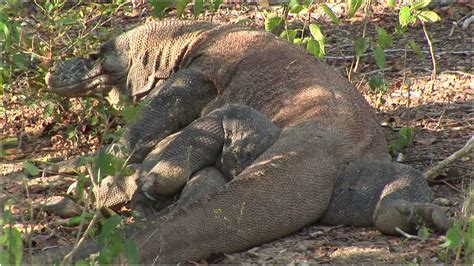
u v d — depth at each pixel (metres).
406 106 18.41
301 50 16.27
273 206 12.95
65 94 17.73
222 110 14.59
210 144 14.35
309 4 17.86
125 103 16.94
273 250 12.77
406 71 20.23
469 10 23.59
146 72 17.14
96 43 19.47
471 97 18.67
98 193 12.33
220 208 12.70
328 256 12.37
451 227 12.15
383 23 23.11
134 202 14.28
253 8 24.14
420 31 22.62
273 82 15.73
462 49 21.30
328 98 14.99
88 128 18.19
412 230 12.85
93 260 11.58
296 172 13.23
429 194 13.30
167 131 15.97
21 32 18.20
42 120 19.00
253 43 16.39
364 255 12.32
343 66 20.86
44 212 14.52
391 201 13.05
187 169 14.16
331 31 22.81
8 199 13.48
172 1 16.92
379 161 13.89
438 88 19.23
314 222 13.68
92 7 21.61
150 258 12.21
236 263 12.41
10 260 11.23
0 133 18.52
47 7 19.28
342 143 14.15
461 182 14.62
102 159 12.36
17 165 16.78
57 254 12.14
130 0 22.44
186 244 12.45
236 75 16.12
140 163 15.73
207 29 16.92
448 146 16.31
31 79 18.58
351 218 13.41
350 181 13.63
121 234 11.55
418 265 11.80
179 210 12.57
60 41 20.62
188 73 16.33
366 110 15.21
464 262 11.84
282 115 15.15
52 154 17.50
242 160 14.16
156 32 17.17
